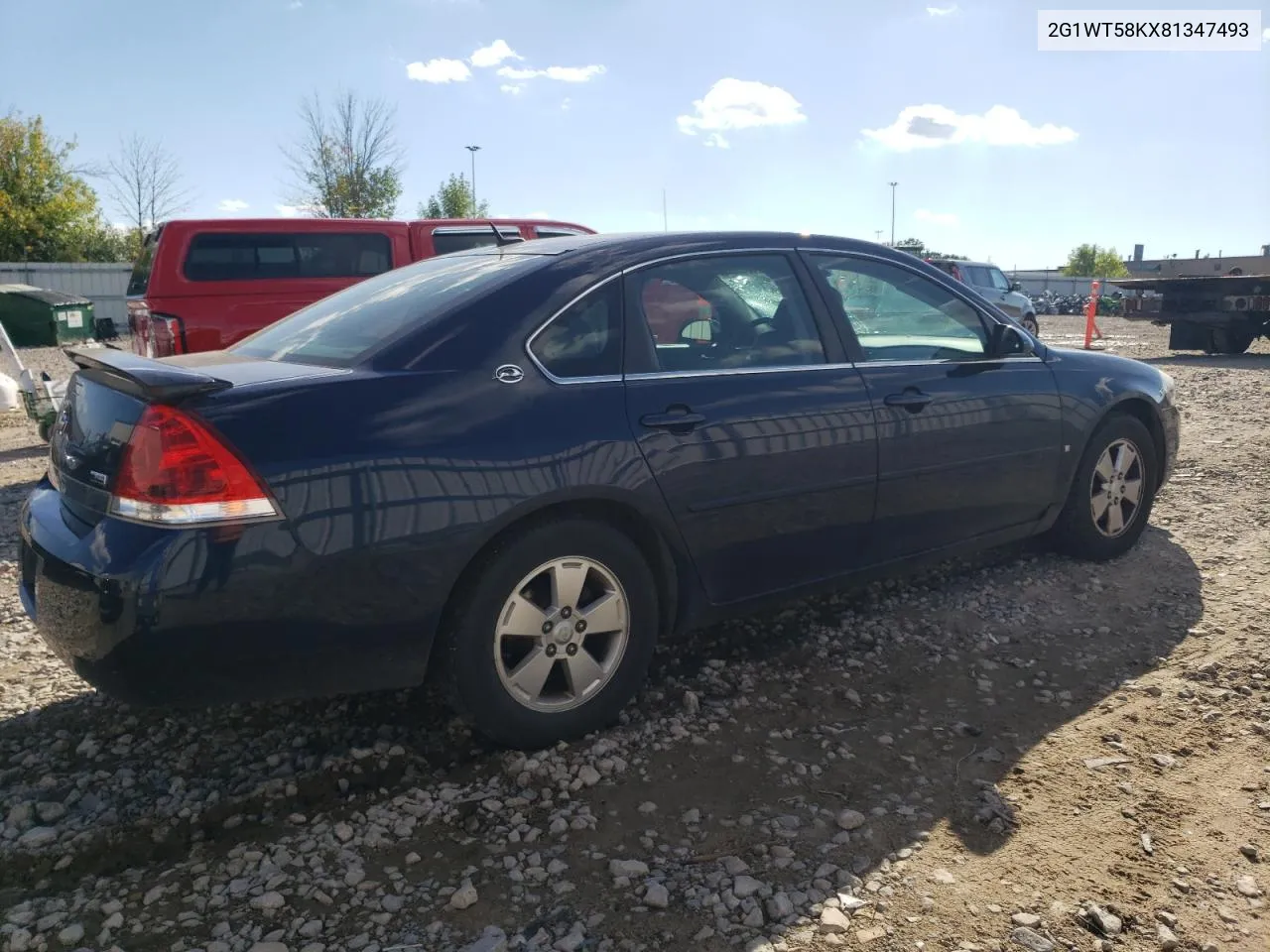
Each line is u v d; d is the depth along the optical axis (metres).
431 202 42.06
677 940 2.26
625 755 3.11
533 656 3.06
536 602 3.09
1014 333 4.38
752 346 3.60
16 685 3.65
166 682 2.56
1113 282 17.12
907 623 4.17
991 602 4.38
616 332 3.29
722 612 3.54
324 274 8.31
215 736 3.27
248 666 2.63
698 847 2.62
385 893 2.44
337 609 2.69
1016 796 2.84
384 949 2.23
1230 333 16.16
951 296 4.29
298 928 2.31
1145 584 4.55
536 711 3.09
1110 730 3.22
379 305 3.40
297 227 8.23
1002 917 2.33
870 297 4.01
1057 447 4.48
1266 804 2.78
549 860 2.57
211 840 2.70
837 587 3.85
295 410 2.68
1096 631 4.04
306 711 3.43
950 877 2.47
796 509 3.58
